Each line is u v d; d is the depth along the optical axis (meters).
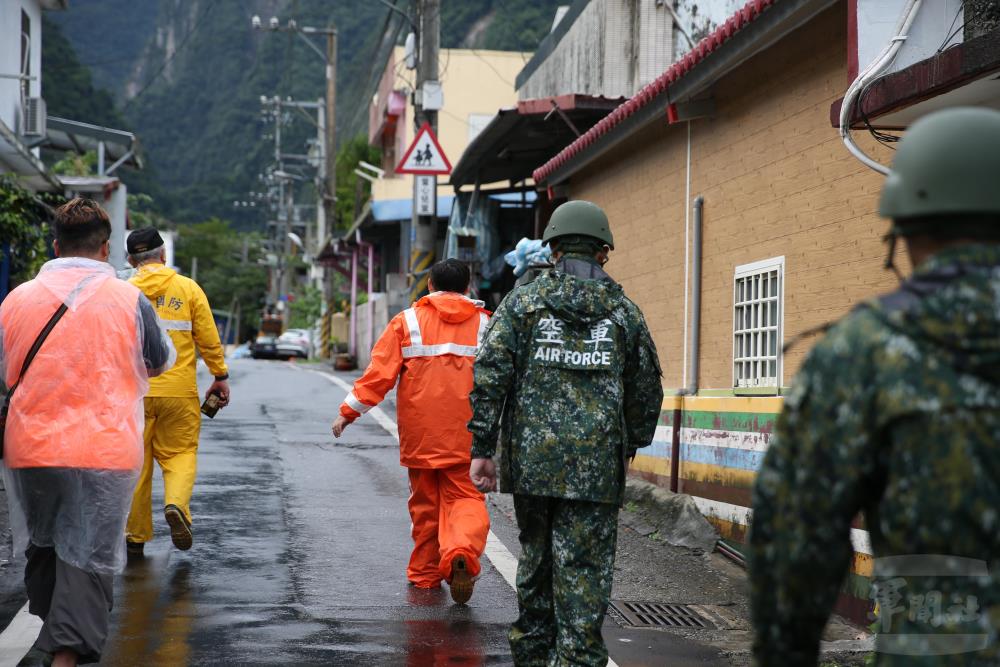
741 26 7.49
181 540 6.96
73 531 4.50
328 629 5.70
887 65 5.83
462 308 6.50
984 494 2.01
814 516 2.15
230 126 157.25
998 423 2.03
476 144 15.29
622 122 10.41
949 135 2.19
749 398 7.63
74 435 4.51
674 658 5.45
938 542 2.04
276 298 78.88
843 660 5.51
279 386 21.41
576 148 11.94
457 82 33.28
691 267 9.51
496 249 19.19
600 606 4.42
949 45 5.86
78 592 4.47
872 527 2.19
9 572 6.66
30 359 4.56
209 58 183.50
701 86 8.60
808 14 6.91
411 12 20.42
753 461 7.51
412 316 6.48
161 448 7.12
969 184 2.15
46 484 4.50
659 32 15.75
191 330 7.18
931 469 2.04
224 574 6.84
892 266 2.29
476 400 4.51
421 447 6.40
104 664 5.00
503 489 4.57
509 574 7.09
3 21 20.16
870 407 2.12
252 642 5.41
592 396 4.46
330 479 10.35
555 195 13.82
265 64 159.75
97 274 4.74
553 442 4.43
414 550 6.71
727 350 8.67
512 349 4.52
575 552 4.45
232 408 16.55
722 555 7.82
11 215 14.23
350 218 48.94
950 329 2.09
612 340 4.49
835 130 7.01
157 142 173.38
